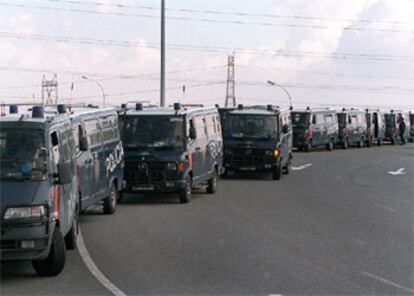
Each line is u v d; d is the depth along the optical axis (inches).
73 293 353.1
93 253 467.2
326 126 2053.4
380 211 709.3
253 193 889.5
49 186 387.5
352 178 1139.3
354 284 374.0
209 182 879.7
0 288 366.0
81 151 575.2
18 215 370.6
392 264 431.2
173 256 455.8
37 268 393.7
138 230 572.1
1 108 472.1
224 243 508.4
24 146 398.3
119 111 778.8
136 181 759.1
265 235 547.5
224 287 365.7
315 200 809.5
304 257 453.4
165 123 770.8
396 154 1918.1
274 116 1082.1
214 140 900.6
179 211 700.7
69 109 609.6
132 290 359.3
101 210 706.2
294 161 1565.0
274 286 368.2
